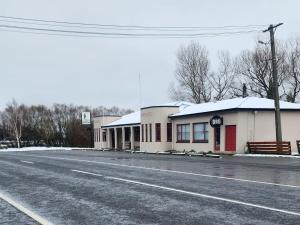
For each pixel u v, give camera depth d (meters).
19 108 97.88
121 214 8.98
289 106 38.41
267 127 37.22
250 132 36.56
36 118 98.75
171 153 41.69
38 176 17.52
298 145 34.31
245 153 36.03
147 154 42.12
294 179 15.20
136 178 15.83
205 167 21.38
